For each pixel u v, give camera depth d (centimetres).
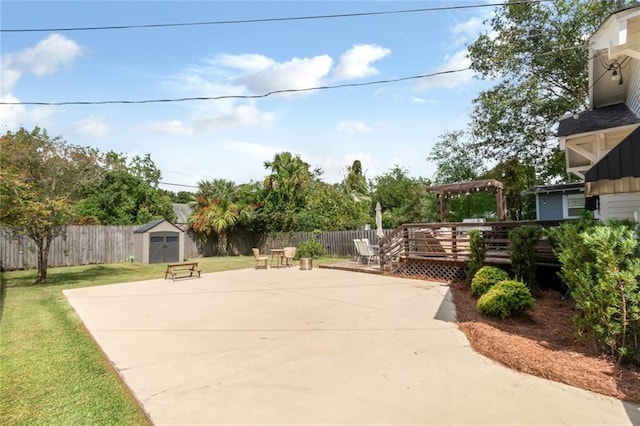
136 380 331
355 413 260
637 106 688
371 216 2523
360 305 630
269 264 1530
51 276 1191
